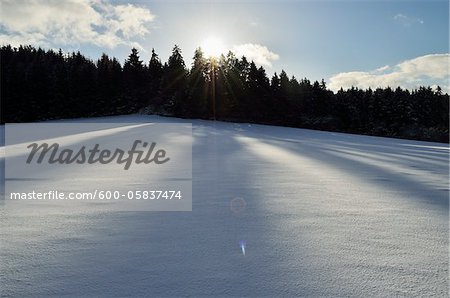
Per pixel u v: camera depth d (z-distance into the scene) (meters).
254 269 2.00
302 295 1.71
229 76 47.59
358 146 14.38
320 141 17.72
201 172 5.83
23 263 2.08
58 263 2.08
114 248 2.32
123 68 53.75
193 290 1.76
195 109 45.03
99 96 47.47
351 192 4.22
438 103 56.91
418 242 2.46
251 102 47.84
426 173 6.08
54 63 65.38
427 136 33.78
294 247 2.34
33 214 3.15
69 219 2.99
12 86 43.06
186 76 50.91
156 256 2.18
